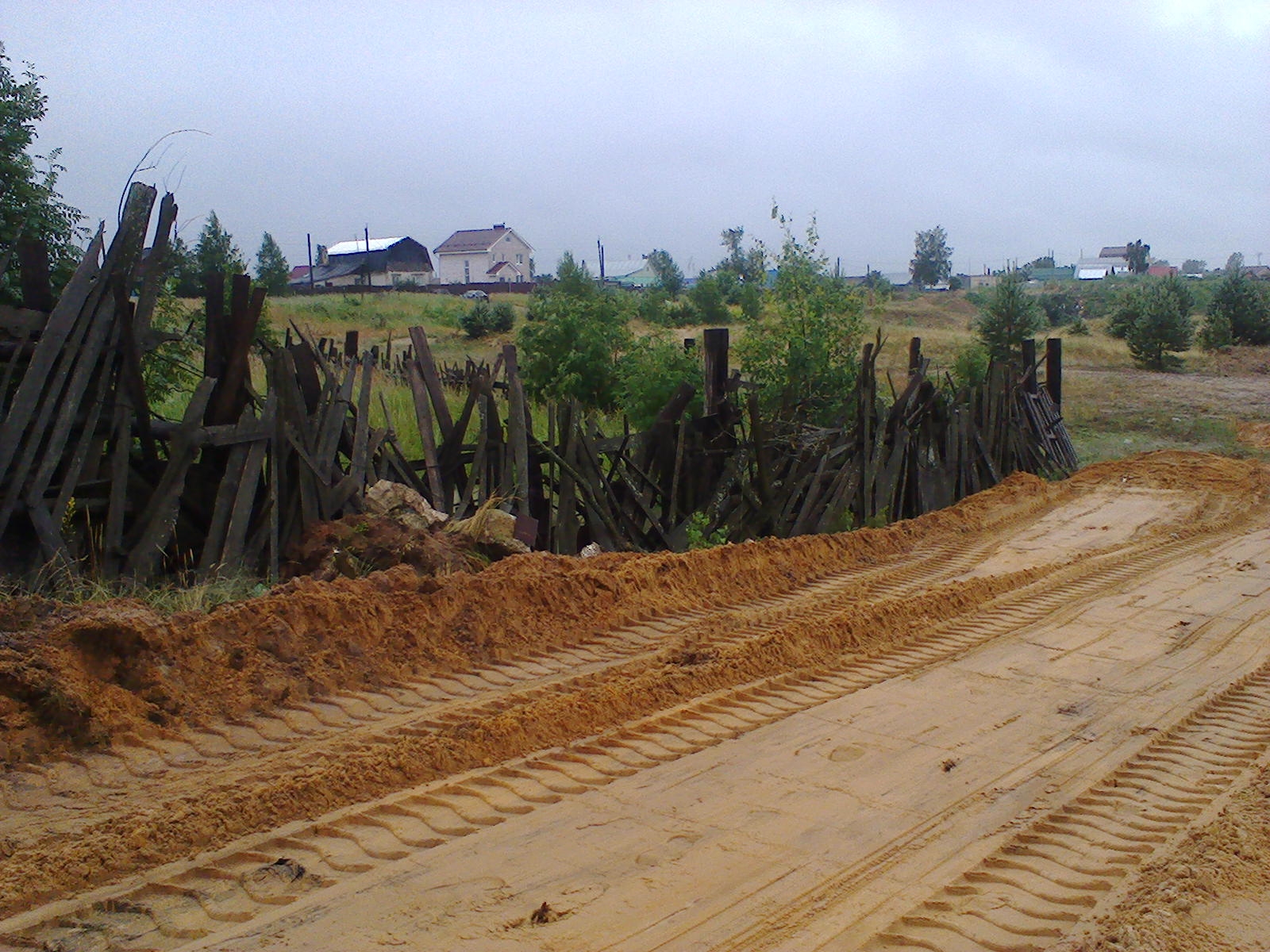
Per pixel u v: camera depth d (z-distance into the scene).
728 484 12.37
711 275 51.97
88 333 7.98
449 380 19.45
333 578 8.27
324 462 9.25
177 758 5.52
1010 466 18.11
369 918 4.17
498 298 56.50
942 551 12.00
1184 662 7.90
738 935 4.15
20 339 7.77
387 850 4.72
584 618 8.23
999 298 37.50
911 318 56.38
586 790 5.43
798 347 15.88
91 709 5.63
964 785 5.65
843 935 4.18
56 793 5.06
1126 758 6.05
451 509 10.32
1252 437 23.92
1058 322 59.72
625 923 4.21
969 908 4.40
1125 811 5.38
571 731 6.17
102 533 8.19
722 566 9.86
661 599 8.95
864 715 6.67
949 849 4.93
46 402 7.66
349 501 9.33
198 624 6.49
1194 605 9.56
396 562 8.62
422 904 4.29
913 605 9.04
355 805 5.12
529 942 4.05
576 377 20.30
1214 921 4.34
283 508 8.91
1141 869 4.74
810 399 15.85
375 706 6.39
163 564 8.32
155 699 5.97
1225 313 46.44
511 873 4.57
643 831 5.00
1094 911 4.38
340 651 6.87
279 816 4.97
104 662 5.99
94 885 4.33
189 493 8.67
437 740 5.76
